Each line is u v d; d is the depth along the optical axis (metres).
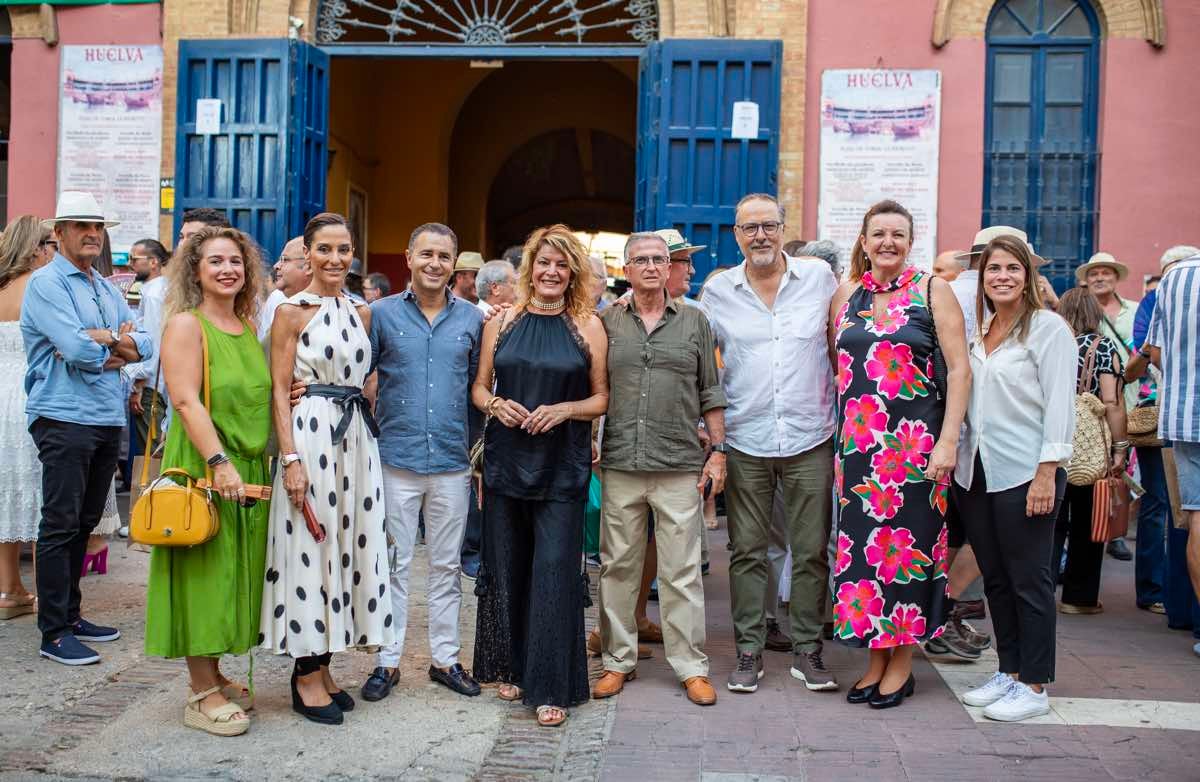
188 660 4.50
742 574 5.13
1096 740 4.48
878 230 4.82
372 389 5.18
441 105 16.45
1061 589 7.34
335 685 4.77
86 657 5.21
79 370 5.27
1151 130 9.90
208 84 10.20
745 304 5.16
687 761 4.22
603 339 4.88
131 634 5.68
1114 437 6.32
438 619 5.00
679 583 4.92
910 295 4.84
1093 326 6.53
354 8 14.05
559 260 4.74
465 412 4.97
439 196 16.66
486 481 4.77
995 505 4.80
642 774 4.09
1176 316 5.43
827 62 10.03
